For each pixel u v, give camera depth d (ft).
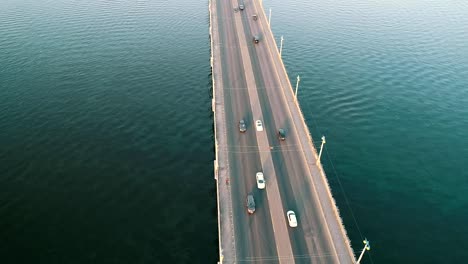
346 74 378.73
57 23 468.75
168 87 348.59
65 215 214.69
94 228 207.62
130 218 215.31
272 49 378.12
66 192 230.48
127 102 322.55
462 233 213.87
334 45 436.35
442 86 357.00
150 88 344.69
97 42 423.64
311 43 441.27
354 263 174.70
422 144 284.41
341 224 191.31
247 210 201.46
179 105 324.39
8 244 195.83
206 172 253.24
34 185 234.17
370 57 410.11
